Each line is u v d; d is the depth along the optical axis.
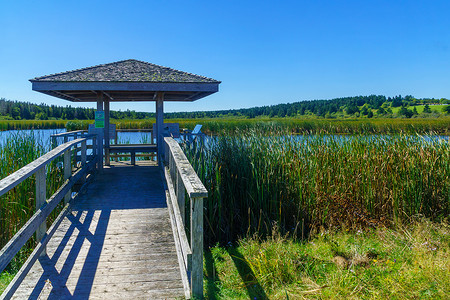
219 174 5.86
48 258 4.14
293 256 4.62
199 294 3.13
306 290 3.79
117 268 3.93
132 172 9.63
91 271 3.84
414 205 6.09
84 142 7.22
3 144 6.62
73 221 5.42
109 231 5.04
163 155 9.14
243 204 6.11
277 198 6.12
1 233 5.33
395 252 4.67
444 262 4.05
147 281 3.65
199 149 6.59
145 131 13.32
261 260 4.47
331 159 6.64
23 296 3.32
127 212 5.91
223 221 5.85
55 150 4.80
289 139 6.95
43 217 3.91
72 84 7.60
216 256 4.89
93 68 8.62
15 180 2.98
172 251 4.42
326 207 6.04
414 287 3.65
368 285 3.83
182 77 8.45
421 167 6.30
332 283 3.88
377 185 6.22
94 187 7.71
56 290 3.43
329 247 4.96
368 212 6.10
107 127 10.80
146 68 8.96
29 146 6.92
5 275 4.34
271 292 3.84
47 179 6.27
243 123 19.30
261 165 6.28
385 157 6.59
